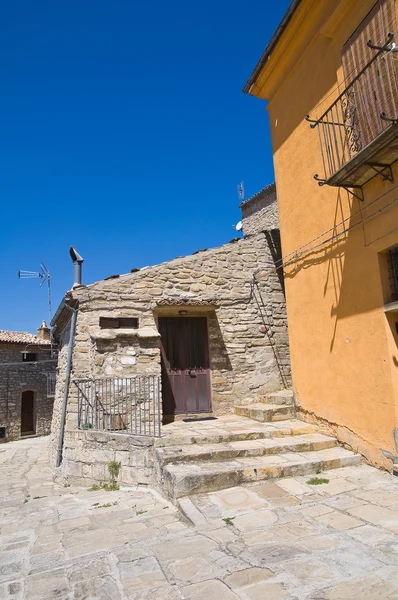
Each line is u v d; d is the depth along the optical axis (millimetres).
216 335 9492
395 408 5348
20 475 9836
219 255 9797
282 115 8125
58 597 3129
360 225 5949
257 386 9484
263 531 3990
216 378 9312
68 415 8258
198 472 5262
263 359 9641
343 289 6367
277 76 8188
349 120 5809
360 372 5996
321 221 6898
